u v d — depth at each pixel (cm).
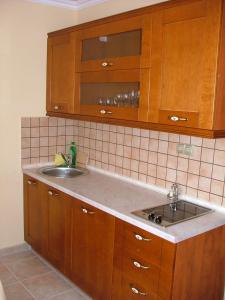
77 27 262
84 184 265
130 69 218
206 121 175
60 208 261
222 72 171
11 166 304
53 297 252
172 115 192
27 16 292
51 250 280
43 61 308
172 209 215
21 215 319
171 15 187
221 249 203
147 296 190
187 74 182
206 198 219
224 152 206
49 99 307
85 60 262
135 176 270
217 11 164
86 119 265
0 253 310
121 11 271
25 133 307
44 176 285
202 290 197
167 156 242
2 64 285
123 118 227
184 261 179
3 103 290
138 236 191
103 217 217
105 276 221
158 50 196
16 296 251
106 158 299
